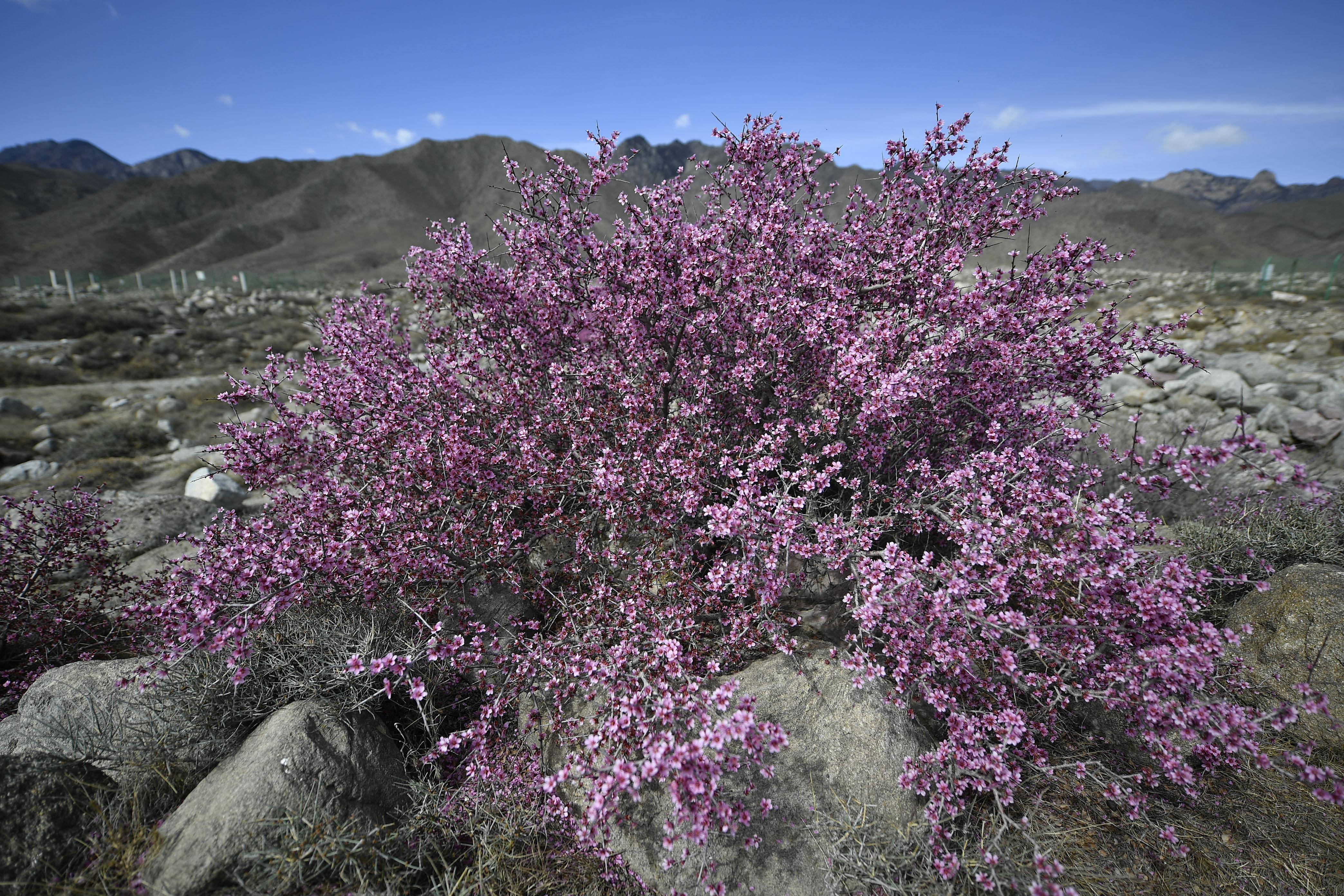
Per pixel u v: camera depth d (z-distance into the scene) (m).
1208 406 8.09
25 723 2.88
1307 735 3.09
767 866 2.55
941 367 3.26
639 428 3.37
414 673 3.07
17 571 3.91
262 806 2.39
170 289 46.69
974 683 2.89
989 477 3.06
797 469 3.73
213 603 2.57
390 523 3.26
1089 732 3.07
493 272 4.33
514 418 3.82
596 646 2.92
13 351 16.89
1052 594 2.71
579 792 2.76
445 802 2.73
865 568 2.75
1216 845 2.64
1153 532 2.73
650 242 3.58
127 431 10.08
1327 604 3.28
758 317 3.44
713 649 3.17
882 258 3.87
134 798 2.49
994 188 3.72
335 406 3.78
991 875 2.33
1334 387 7.98
